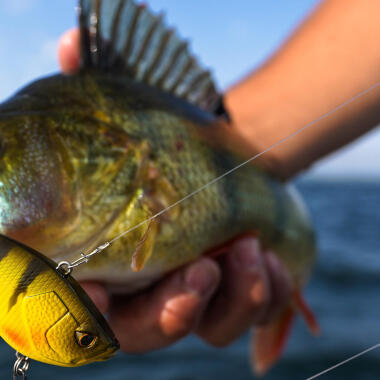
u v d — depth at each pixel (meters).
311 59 0.48
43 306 0.19
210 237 0.31
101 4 0.31
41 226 0.25
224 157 0.32
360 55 0.46
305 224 0.47
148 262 0.28
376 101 0.47
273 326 0.52
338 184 19.47
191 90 0.35
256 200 0.36
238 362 1.40
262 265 0.34
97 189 0.26
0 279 0.19
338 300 2.25
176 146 0.29
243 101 0.49
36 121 0.26
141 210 0.27
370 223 5.96
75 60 0.37
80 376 1.27
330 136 0.48
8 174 0.24
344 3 0.48
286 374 1.32
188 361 1.41
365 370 1.31
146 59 0.33
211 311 0.35
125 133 0.28
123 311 0.31
